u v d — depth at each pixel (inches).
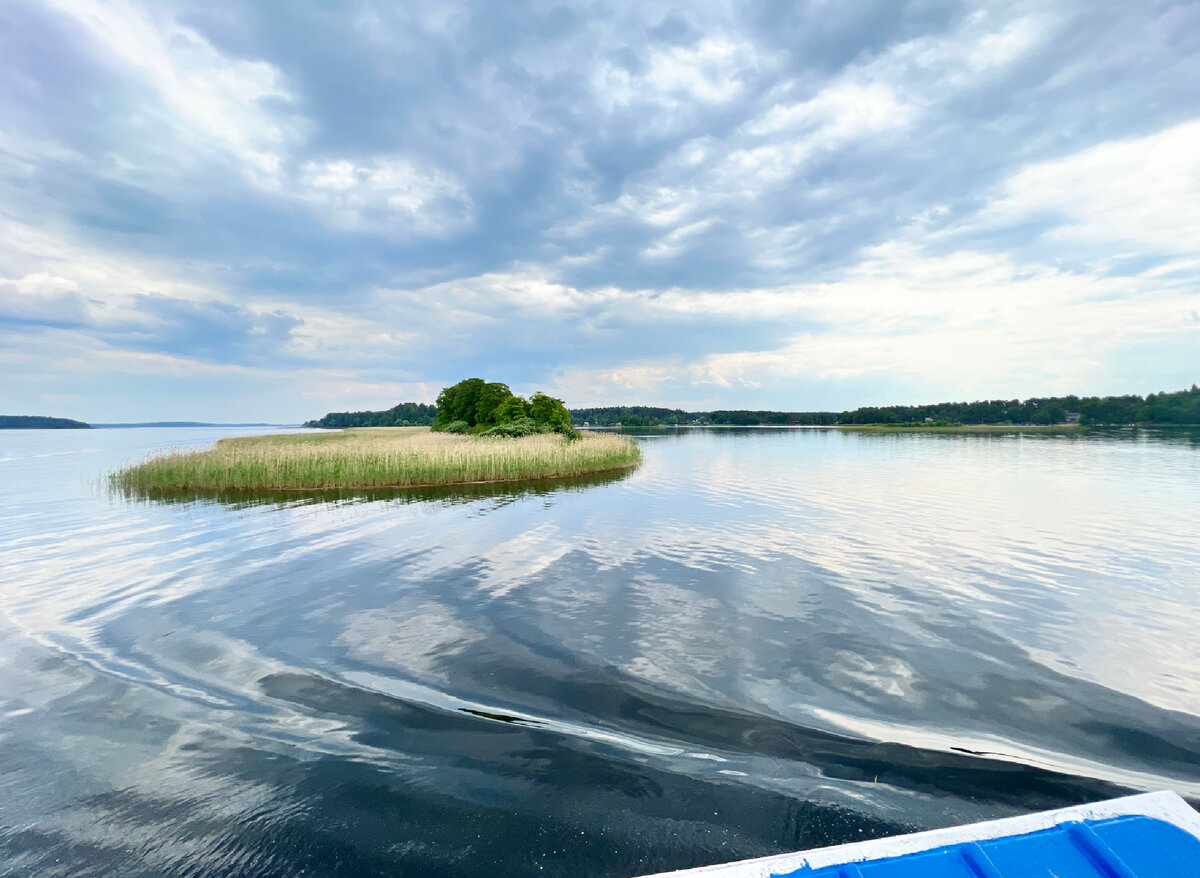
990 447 1873.8
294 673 235.9
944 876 88.4
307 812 147.1
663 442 2485.2
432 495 821.9
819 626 286.7
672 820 142.6
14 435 5103.3
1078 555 428.1
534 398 2133.4
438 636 276.5
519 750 176.6
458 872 125.8
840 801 150.2
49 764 170.7
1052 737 183.3
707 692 216.5
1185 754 173.0
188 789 157.6
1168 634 273.4
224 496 820.6
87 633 284.4
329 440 1942.7
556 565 412.5
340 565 418.3
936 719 195.5
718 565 408.8
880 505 674.2
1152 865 87.6
